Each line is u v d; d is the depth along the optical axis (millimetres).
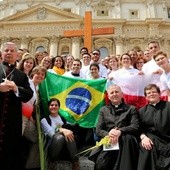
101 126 5594
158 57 6895
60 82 7227
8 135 4645
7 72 4988
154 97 5527
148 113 5477
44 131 5922
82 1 36062
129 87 7363
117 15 35188
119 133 5160
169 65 6898
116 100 5719
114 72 8164
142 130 5504
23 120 5574
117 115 5648
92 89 7176
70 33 15133
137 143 5223
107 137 5203
